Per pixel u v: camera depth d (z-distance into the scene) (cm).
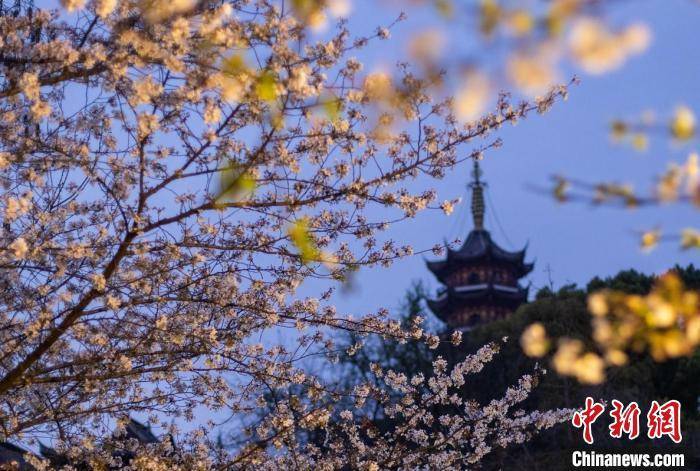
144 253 806
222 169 759
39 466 914
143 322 898
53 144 845
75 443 946
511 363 3706
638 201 209
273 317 905
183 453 997
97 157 824
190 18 737
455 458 1137
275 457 1074
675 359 4034
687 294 227
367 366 3488
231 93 688
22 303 849
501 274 6450
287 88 694
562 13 179
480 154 854
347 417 1143
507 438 1177
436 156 845
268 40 751
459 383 1148
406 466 1100
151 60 770
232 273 908
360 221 877
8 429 882
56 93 841
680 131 193
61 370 914
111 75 793
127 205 844
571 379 3416
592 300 234
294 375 971
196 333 895
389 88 349
